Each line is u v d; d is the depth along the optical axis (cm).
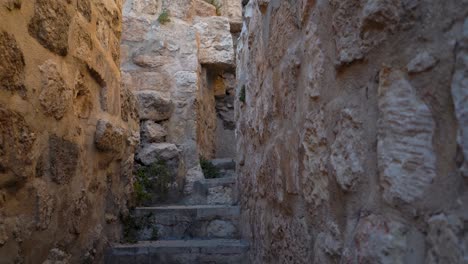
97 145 228
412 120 78
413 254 76
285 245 166
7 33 136
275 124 183
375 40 90
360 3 96
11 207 140
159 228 304
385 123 85
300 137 141
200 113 462
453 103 68
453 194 68
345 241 102
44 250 165
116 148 256
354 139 99
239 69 331
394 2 83
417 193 76
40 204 159
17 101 142
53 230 173
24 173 146
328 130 115
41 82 161
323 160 118
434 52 73
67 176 187
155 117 421
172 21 459
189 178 407
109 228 261
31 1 153
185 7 476
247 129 277
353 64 100
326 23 117
